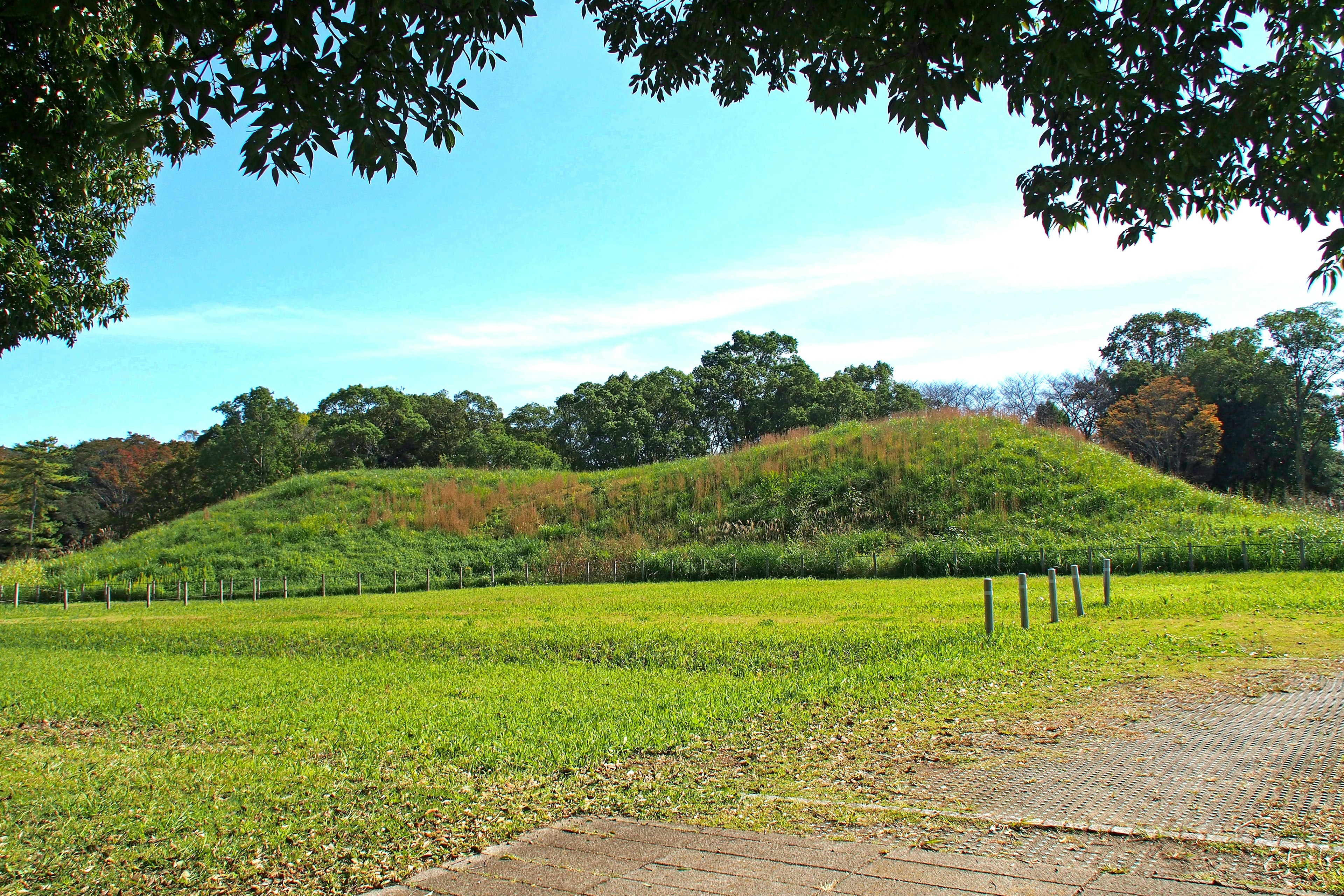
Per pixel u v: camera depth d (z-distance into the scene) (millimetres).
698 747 6184
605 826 4613
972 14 4617
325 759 6379
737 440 67375
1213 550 19766
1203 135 4922
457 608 19172
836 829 4332
